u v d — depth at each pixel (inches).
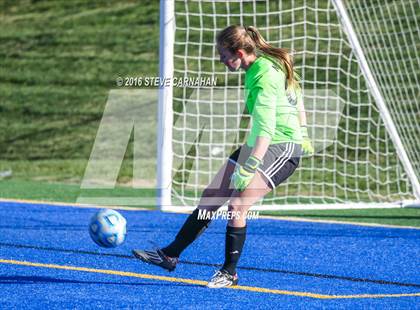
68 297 773.9
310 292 815.7
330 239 1116.5
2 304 743.7
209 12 2288.4
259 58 760.3
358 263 964.6
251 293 804.6
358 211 1371.8
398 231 1186.0
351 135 1786.4
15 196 1494.8
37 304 746.2
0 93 2219.5
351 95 1875.0
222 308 741.9
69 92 2191.2
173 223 1235.9
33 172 1817.2
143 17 2496.3
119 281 847.7
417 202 1382.9
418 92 1859.0
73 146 1948.8
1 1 2696.9
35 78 2276.1
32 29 2519.7
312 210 1378.0
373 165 1604.3
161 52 1263.5
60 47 2406.5
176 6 2305.6
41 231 1148.5
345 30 1385.3
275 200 1546.5
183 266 930.1
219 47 762.2
